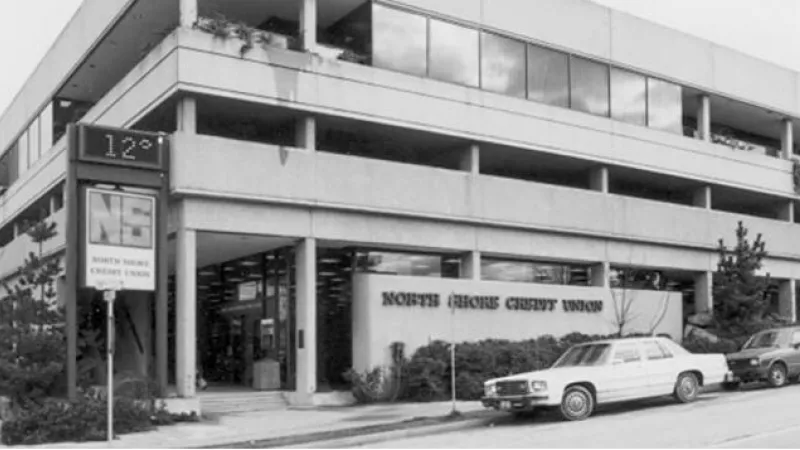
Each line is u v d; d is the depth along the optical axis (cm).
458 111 2602
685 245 3269
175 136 2073
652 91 3225
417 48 2550
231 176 2144
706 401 1930
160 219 1992
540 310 2711
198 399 2038
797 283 3909
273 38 2292
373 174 2408
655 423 1562
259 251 2572
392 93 2459
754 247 3189
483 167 3006
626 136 3080
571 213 2884
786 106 3806
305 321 2275
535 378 1689
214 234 2211
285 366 2433
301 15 2406
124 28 2673
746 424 1481
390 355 2328
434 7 2591
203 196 2112
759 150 3800
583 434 1461
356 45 2511
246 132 2445
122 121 2492
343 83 2364
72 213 1856
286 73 2264
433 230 2555
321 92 2320
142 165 1972
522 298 2666
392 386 2302
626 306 2919
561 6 2942
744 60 3631
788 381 2339
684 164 3284
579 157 2916
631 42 3162
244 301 2702
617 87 3098
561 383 1692
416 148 2736
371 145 2666
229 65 2172
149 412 1838
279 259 2511
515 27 2791
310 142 2316
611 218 3012
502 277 2823
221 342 2839
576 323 2809
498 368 2345
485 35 2723
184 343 2072
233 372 2739
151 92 2267
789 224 3762
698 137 3466
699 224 3338
